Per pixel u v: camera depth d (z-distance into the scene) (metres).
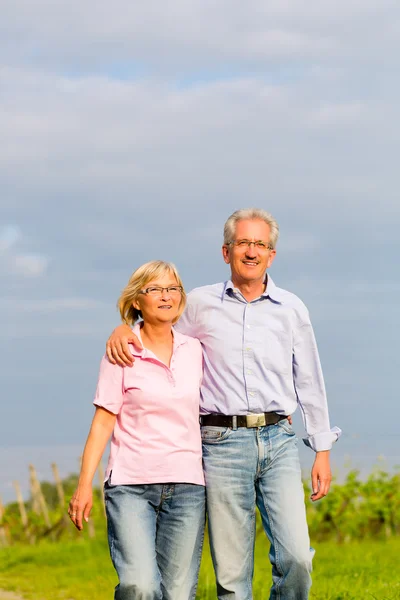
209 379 7.05
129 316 6.96
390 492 20.72
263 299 7.12
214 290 7.21
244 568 7.01
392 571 12.43
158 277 6.81
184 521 6.73
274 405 7.00
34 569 16.39
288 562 6.84
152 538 6.57
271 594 7.03
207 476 6.95
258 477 7.00
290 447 7.04
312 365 7.22
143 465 6.62
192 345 7.03
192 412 6.80
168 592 6.77
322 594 10.16
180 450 6.71
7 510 24.02
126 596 6.43
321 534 21.05
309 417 7.27
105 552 18.33
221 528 6.94
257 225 7.07
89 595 12.20
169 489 6.68
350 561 14.13
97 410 6.79
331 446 7.29
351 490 20.77
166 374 6.77
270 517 6.94
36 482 23.84
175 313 6.86
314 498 7.26
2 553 18.75
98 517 22.59
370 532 20.98
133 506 6.61
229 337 7.04
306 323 7.16
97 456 6.73
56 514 23.70
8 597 12.48
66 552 18.53
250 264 7.05
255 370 7.01
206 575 11.70
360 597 9.95
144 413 6.68
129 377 6.72
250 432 6.95
